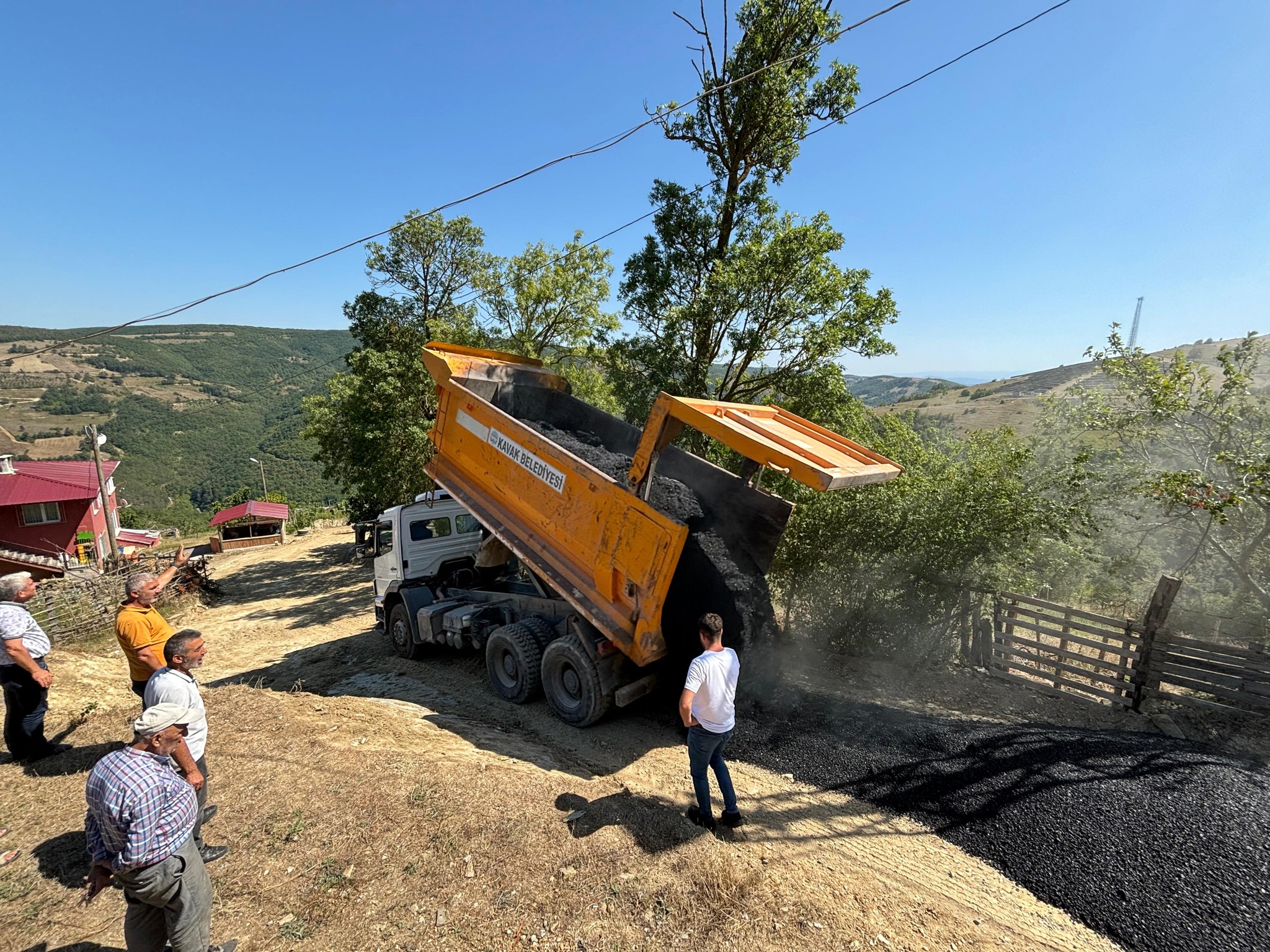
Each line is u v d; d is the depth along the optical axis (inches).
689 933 125.8
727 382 441.1
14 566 832.3
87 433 730.2
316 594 655.1
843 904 135.9
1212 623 306.2
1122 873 147.4
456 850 149.6
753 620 219.5
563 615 279.9
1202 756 194.1
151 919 114.7
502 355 322.7
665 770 205.9
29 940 132.0
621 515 215.3
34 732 204.2
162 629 185.8
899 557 280.8
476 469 283.4
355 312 801.6
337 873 145.4
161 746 115.3
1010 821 167.3
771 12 394.0
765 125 412.8
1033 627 269.3
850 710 235.0
